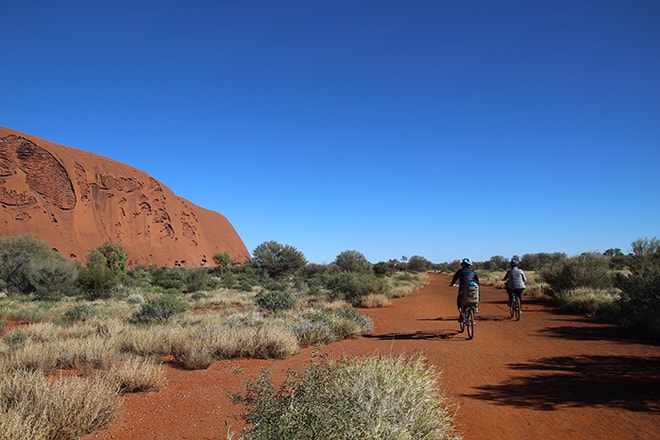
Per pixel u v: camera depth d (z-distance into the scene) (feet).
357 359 18.61
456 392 21.16
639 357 27.09
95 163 380.58
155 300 55.88
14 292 100.27
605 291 59.11
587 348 30.53
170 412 19.06
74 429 16.03
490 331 40.37
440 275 241.96
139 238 369.50
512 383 22.44
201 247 442.91
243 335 32.94
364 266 200.03
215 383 24.09
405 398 14.53
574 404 18.74
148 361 27.45
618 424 16.37
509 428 16.47
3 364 25.58
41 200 310.04
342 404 12.78
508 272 48.65
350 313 44.96
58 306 77.87
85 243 315.58
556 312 52.54
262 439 11.46
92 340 32.04
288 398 13.50
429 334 39.86
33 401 17.10
